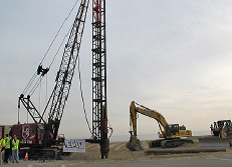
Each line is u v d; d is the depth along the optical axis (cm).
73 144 2283
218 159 1688
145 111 3325
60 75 3281
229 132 3531
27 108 3203
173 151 2325
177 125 3500
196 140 4253
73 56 3303
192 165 1421
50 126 3016
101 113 2286
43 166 1614
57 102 3244
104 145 2241
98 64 2419
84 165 1605
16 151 1964
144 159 1928
